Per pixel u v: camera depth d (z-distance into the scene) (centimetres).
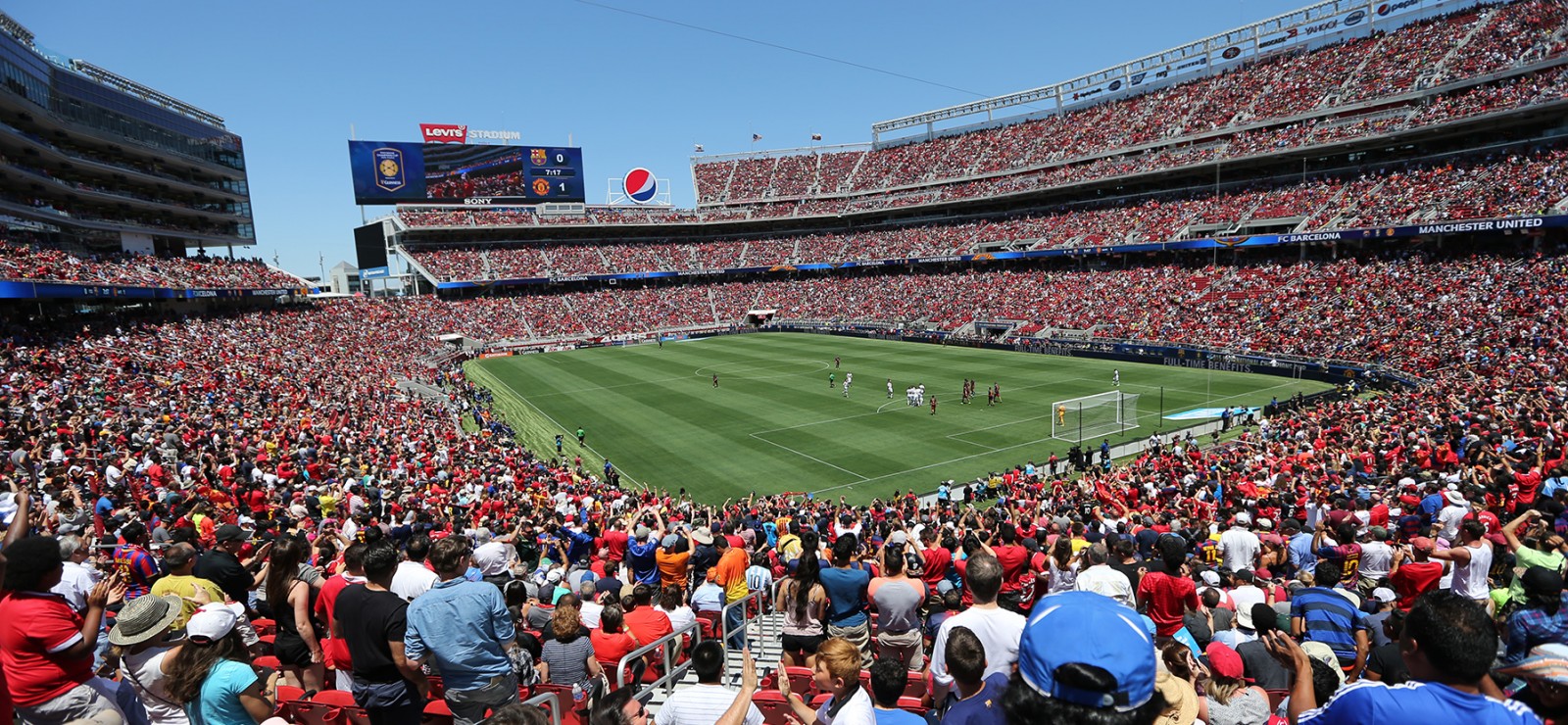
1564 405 2616
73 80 5612
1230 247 7538
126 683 630
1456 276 5472
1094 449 3972
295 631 803
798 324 10144
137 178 6631
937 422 4612
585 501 2502
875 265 10881
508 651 736
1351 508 1542
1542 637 570
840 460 3894
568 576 1309
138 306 6322
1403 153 7275
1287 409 4341
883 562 862
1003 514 2084
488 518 1980
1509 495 1497
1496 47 6725
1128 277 7969
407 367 6769
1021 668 350
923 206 11156
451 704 655
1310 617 822
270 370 4862
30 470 2044
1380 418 3147
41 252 4884
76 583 801
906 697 787
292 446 2923
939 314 8944
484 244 11262
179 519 1538
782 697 728
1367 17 8150
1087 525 1766
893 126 12975
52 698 568
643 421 4912
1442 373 4209
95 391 3272
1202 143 8794
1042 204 10525
